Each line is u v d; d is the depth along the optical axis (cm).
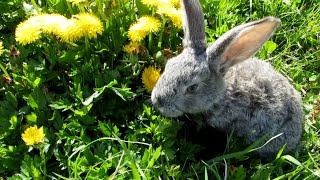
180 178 45
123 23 49
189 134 48
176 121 46
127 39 48
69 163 43
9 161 43
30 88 46
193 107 44
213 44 43
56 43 47
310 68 56
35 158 43
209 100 45
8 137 45
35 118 45
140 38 46
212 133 49
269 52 55
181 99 43
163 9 47
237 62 44
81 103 45
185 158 46
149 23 46
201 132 49
